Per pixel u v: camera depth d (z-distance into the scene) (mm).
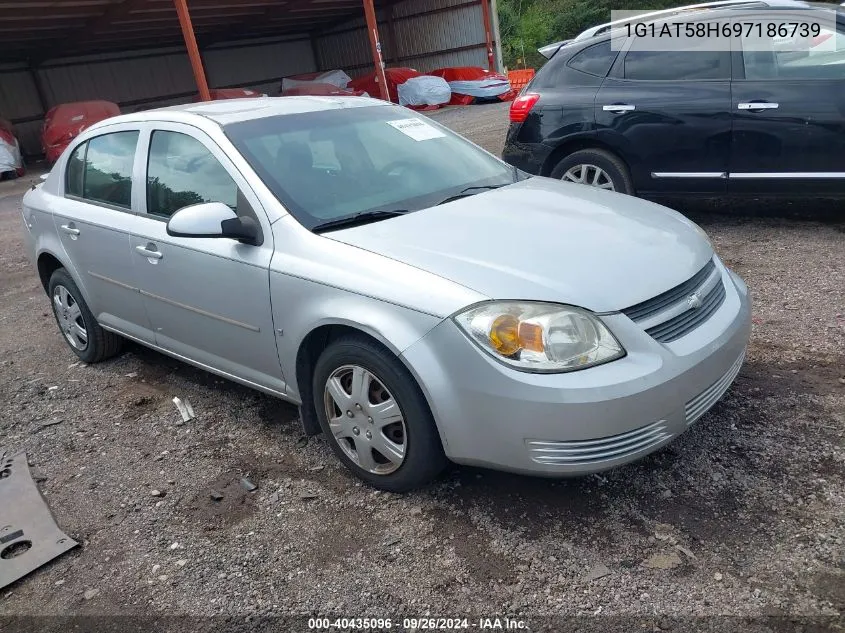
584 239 2932
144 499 3230
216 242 3377
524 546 2643
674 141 5742
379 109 4133
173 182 3715
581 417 2447
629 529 2660
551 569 2523
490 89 22438
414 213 3238
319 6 24344
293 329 3074
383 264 2807
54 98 23234
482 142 12672
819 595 2277
